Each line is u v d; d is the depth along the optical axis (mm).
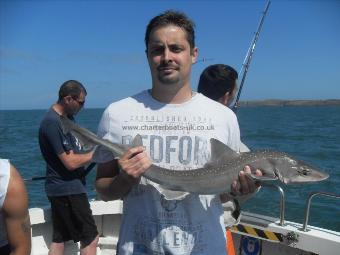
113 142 2488
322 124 49875
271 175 2580
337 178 12930
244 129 38844
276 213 9141
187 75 2459
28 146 25094
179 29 2412
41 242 4941
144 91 2582
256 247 4465
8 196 2111
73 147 4598
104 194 2549
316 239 3912
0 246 2295
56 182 4613
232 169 2492
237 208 2896
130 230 2467
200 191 2432
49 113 4691
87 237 4707
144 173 2400
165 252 2367
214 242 2426
